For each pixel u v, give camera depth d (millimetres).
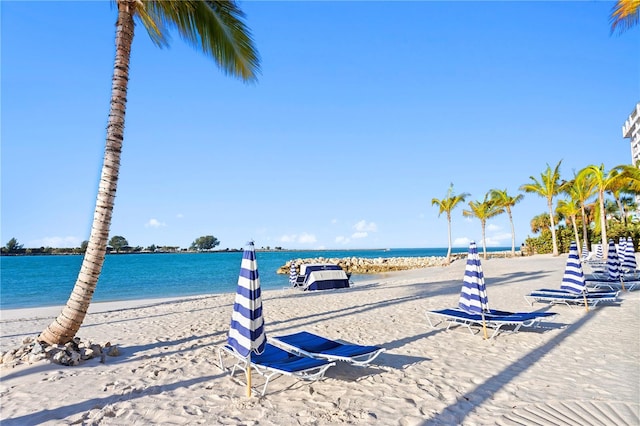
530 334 7238
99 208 6168
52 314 14023
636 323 8016
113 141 6184
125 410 4113
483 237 40188
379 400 4301
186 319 10000
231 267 52500
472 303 7035
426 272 29328
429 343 6730
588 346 6359
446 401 4238
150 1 6738
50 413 4051
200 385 4848
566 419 3721
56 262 73750
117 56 6277
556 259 30125
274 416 3930
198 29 7574
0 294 23344
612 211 47969
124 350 6688
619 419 3693
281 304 12281
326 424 3738
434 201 39469
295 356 5129
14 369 5344
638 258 26016
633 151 56031
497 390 4523
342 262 45750
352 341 7000
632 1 7176
